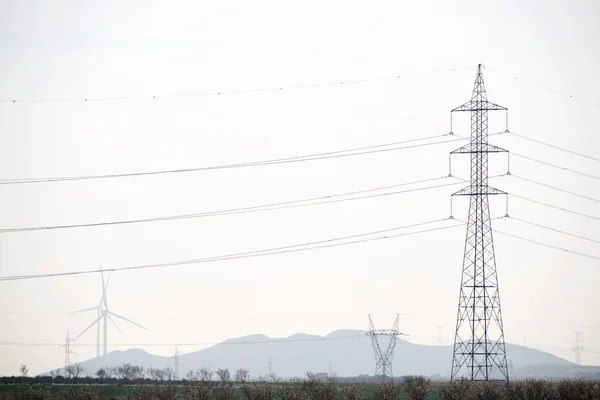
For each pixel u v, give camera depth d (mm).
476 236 154500
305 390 151750
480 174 154875
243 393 154750
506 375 150875
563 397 138500
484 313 152875
